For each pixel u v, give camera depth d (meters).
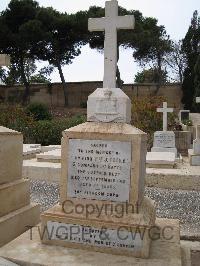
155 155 10.12
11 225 4.00
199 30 36.22
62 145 3.76
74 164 3.72
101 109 3.81
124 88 33.25
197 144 10.14
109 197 3.63
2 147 4.07
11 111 18.00
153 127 17.38
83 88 33.84
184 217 5.70
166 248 3.56
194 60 33.59
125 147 3.58
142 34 32.72
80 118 20.12
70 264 3.17
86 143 3.69
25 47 30.88
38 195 7.03
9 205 4.13
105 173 3.64
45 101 34.31
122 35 31.30
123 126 3.71
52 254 3.37
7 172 4.20
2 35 29.98
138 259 3.31
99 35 32.62
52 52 32.97
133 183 3.56
